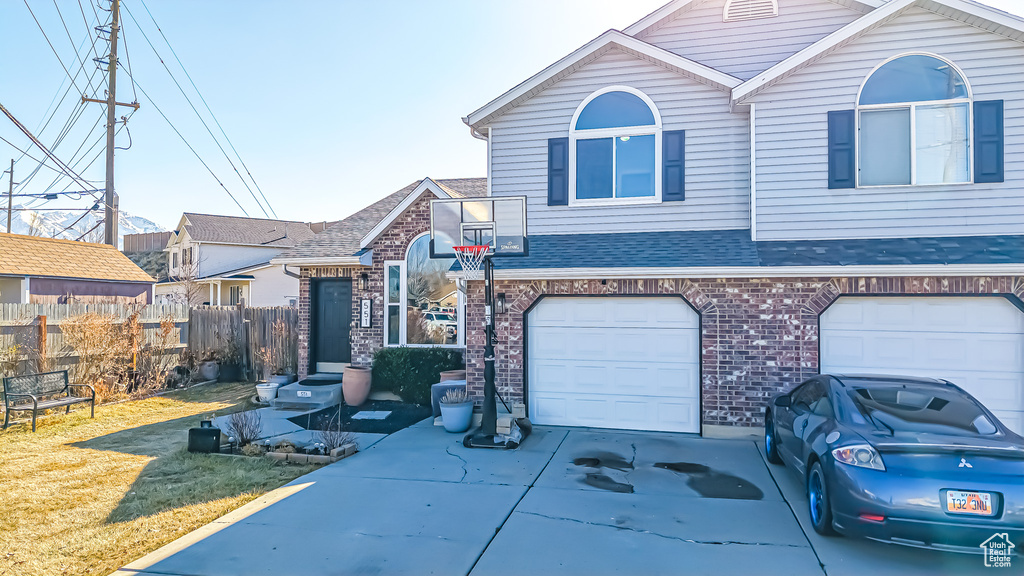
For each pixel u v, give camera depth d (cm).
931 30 905
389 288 1275
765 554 478
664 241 977
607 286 916
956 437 475
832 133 930
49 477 691
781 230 942
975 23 887
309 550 487
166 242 4425
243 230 3350
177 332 1442
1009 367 792
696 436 882
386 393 1212
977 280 790
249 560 469
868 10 1021
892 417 514
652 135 1042
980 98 888
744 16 1077
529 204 1081
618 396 926
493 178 1100
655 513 570
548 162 1077
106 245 2016
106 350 1221
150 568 457
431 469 720
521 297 949
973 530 420
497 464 740
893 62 920
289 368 1405
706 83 1011
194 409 1142
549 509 582
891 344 829
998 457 435
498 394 954
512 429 853
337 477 688
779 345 851
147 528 538
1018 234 865
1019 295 776
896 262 795
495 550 486
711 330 877
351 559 470
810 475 543
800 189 939
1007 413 789
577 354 943
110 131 1944
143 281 1992
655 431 909
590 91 1063
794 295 847
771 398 849
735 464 734
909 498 433
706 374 878
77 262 1858
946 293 797
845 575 442
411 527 536
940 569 452
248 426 852
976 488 424
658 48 1011
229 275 2947
